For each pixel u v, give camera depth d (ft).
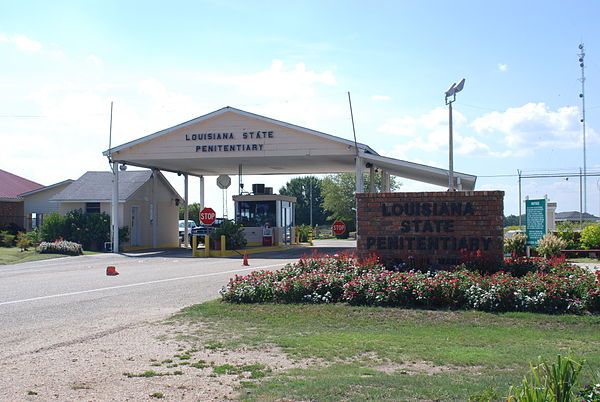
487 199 40.06
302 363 23.73
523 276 37.99
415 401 18.37
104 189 109.40
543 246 74.38
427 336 28.73
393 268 41.01
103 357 24.72
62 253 91.40
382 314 33.76
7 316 35.50
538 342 27.35
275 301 38.50
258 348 26.37
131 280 54.29
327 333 29.71
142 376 21.67
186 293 44.96
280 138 90.58
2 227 122.42
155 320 33.53
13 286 50.49
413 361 23.88
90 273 62.03
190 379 21.29
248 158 95.40
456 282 35.22
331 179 240.73
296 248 113.29
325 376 21.49
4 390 19.95
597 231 81.97
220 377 21.57
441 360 23.89
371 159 87.51
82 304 39.93
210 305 37.65
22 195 128.67
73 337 29.04
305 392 19.34
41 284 51.83
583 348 26.03
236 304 37.88
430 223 40.86
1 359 24.52
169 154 94.73
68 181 131.85
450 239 40.52
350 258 45.37
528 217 69.46
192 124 93.35
